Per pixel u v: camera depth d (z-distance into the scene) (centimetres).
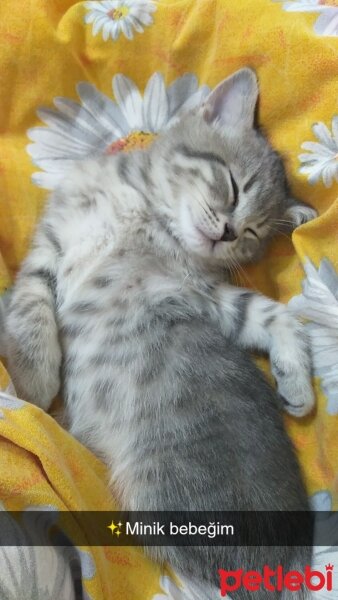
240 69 38
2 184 40
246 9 37
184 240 37
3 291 37
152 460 32
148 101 42
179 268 38
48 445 28
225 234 36
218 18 38
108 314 35
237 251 38
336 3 37
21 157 41
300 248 36
